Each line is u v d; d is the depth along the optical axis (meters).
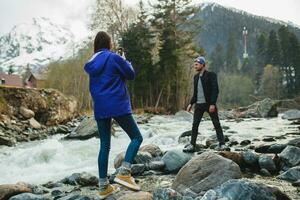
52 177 6.96
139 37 47.56
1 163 8.22
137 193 4.39
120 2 46.66
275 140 10.11
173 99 47.41
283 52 103.56
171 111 45.78
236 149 8.38
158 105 47.72
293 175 5.47
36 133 15.73
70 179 6.11
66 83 62.91
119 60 4.62
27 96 18.44
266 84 96.81
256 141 10.05
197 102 8.31
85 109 52.84
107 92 4.57
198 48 48.47
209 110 8.18
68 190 5.64
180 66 47.00
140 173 6.42
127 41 46.56
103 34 4.85
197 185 4.93
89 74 4.70
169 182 5.76
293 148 6.33
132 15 48.16
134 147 4.70
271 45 108.44
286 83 100.56
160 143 10.98
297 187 4.98
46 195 5.41
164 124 20.53
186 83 47.09
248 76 113.69
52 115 19.72
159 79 47.22
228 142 9.66
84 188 5.74
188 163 5.29
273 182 5.31
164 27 47.78
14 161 8.30
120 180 4.65
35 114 18.94
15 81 79.56
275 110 28.89
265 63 110.94
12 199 4.91
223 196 3.89
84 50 62.59
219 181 4.91
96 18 46.12
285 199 4.06
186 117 27.80
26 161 8.30
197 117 8.30
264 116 28.42
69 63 64.19
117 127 17.36
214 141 9.61
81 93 59.81
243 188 3.88
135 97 47.41
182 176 5.16
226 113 29.64
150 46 48.88
